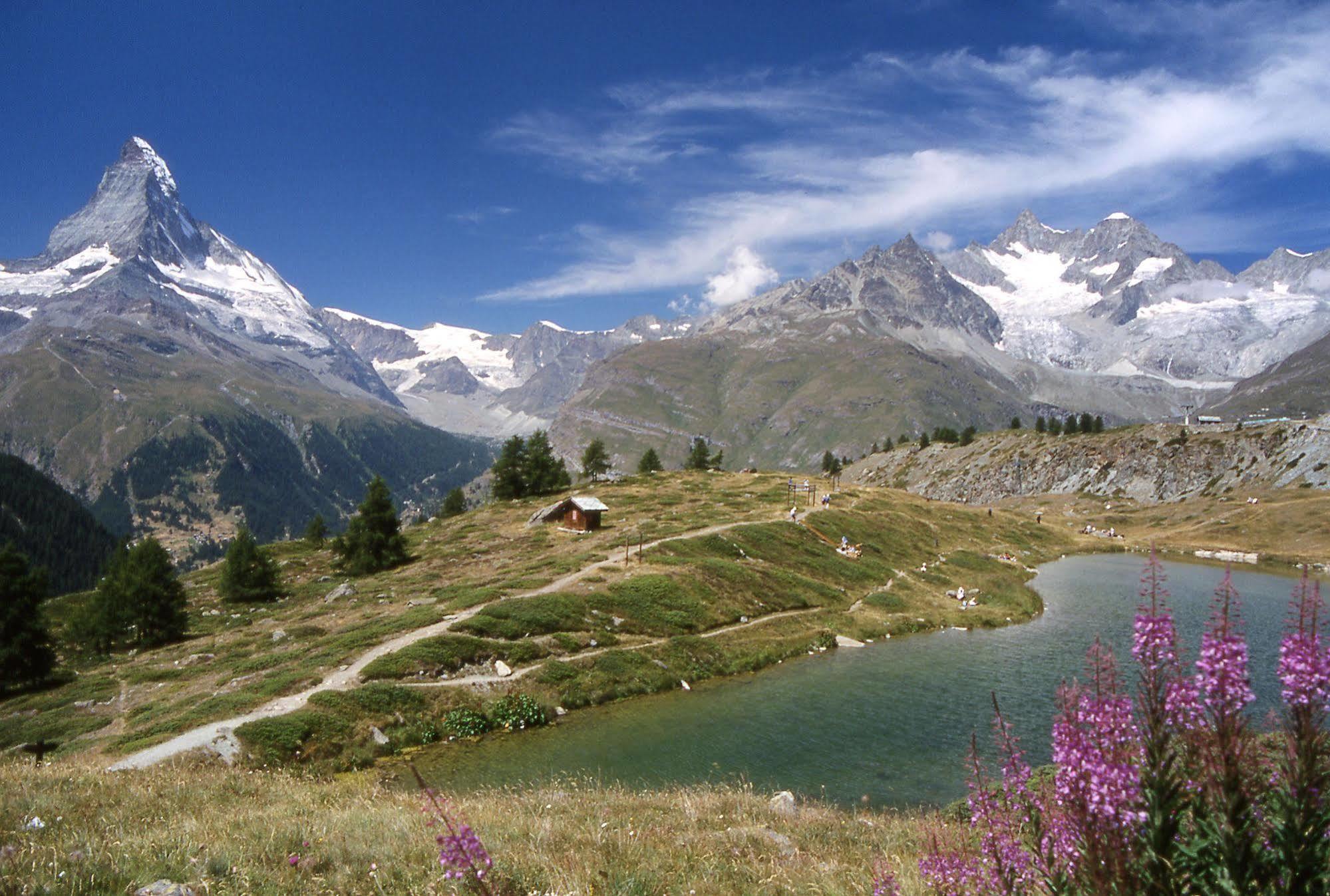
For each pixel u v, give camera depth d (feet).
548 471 500.74
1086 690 21.17
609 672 171.94
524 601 201.87
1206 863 19.15
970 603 278.67
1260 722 19.93
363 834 46.93
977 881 26.63
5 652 183.01
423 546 353.51
